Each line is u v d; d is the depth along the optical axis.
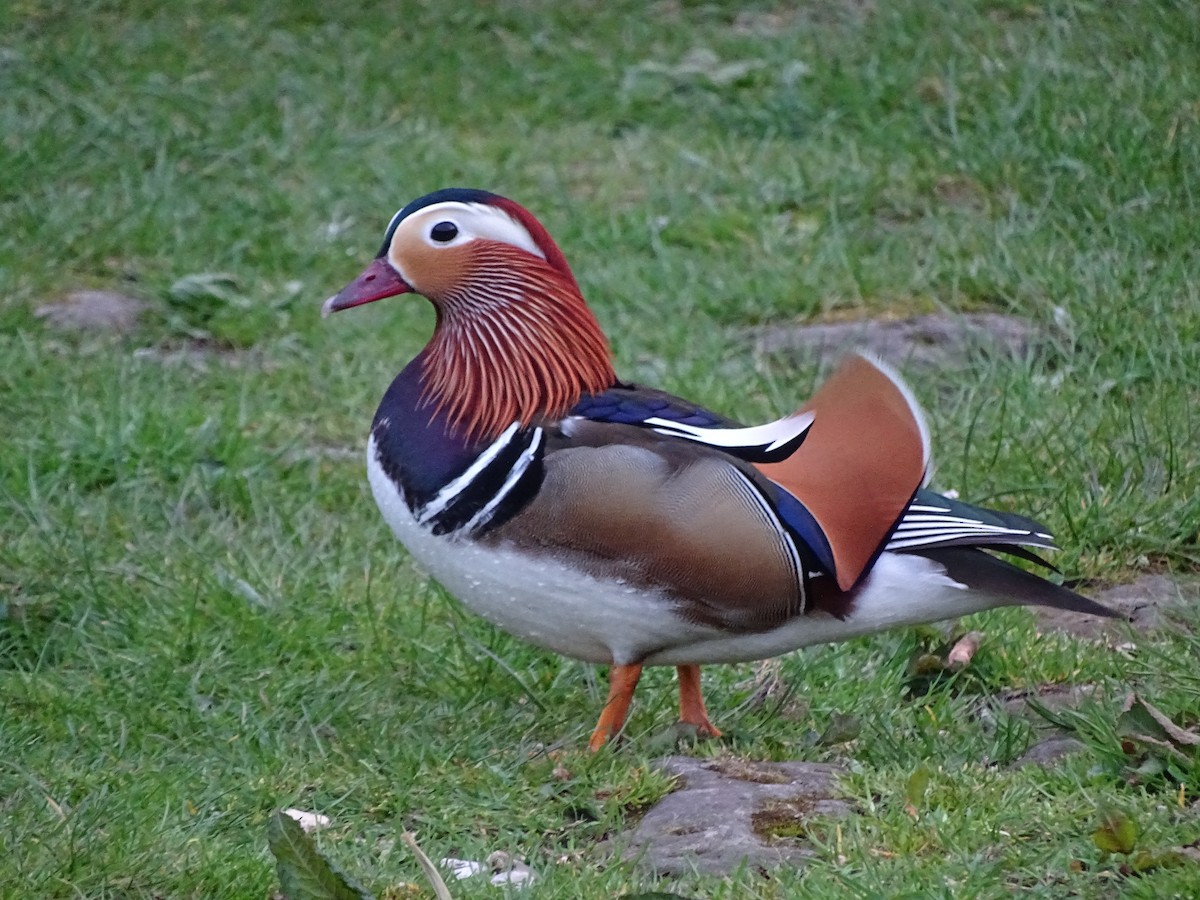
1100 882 6.43
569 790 7.52
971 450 10.97
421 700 8.71
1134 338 12.17
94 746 8.16
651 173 15.97
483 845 7.07
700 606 7.52
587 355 8.04
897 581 7.52
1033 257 13.49
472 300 7.93
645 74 17.73
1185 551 10.02
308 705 8.61
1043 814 6.87
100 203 15.14
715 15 19.08
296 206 15.39
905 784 7.07
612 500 7.39
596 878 6.60
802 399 11.87
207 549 10.25
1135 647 8.97
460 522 7.61
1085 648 8.91
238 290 14.09
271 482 11.05
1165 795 7.04
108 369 12.52
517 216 8.02
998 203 14.73
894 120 16.12
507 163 16.22
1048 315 12.84
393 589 9.76
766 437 7.63
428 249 7.93
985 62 16.55
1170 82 15.63
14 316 13.30
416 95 17.72
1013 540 7.50
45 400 12.04
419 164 16.11
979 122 15.57
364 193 15.61
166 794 7.47
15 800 7.54
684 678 8.16
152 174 15.78
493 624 8.30
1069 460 10.64
